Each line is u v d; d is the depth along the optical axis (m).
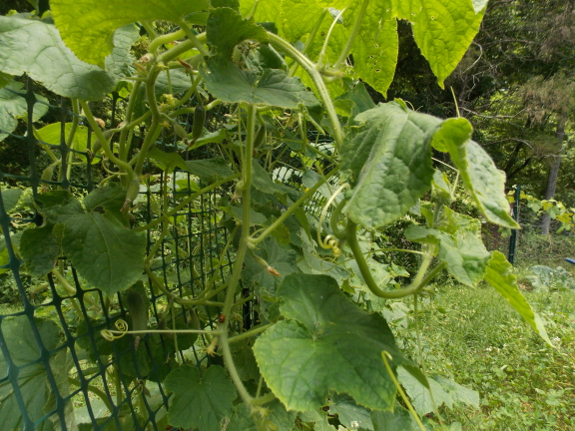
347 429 1.81
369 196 0.64
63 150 0.99
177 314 1.58
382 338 0.90
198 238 2.24
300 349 0.79
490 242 8.04
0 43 0.86
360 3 1.38
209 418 1.16
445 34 1.36
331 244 0.87
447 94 14.44
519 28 14.23
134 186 1.13
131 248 1.06
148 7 0.89
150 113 1.14
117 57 1.02
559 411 3.22
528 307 0.87
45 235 0.94
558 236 8.16
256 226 1.65
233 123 1.54
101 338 1.33
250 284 1.49
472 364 3.77
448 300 5.49
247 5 1.48
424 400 2.21
